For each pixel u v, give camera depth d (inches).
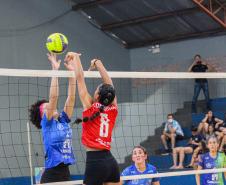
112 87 265.7
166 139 759.7
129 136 823.7
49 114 276.4
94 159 258.5
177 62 906.7
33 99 792.3
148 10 829.2
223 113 786.8
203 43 885.2
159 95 887.1
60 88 792.9
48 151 276.4
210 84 869.2
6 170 745.6
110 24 904.3
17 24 809.5
